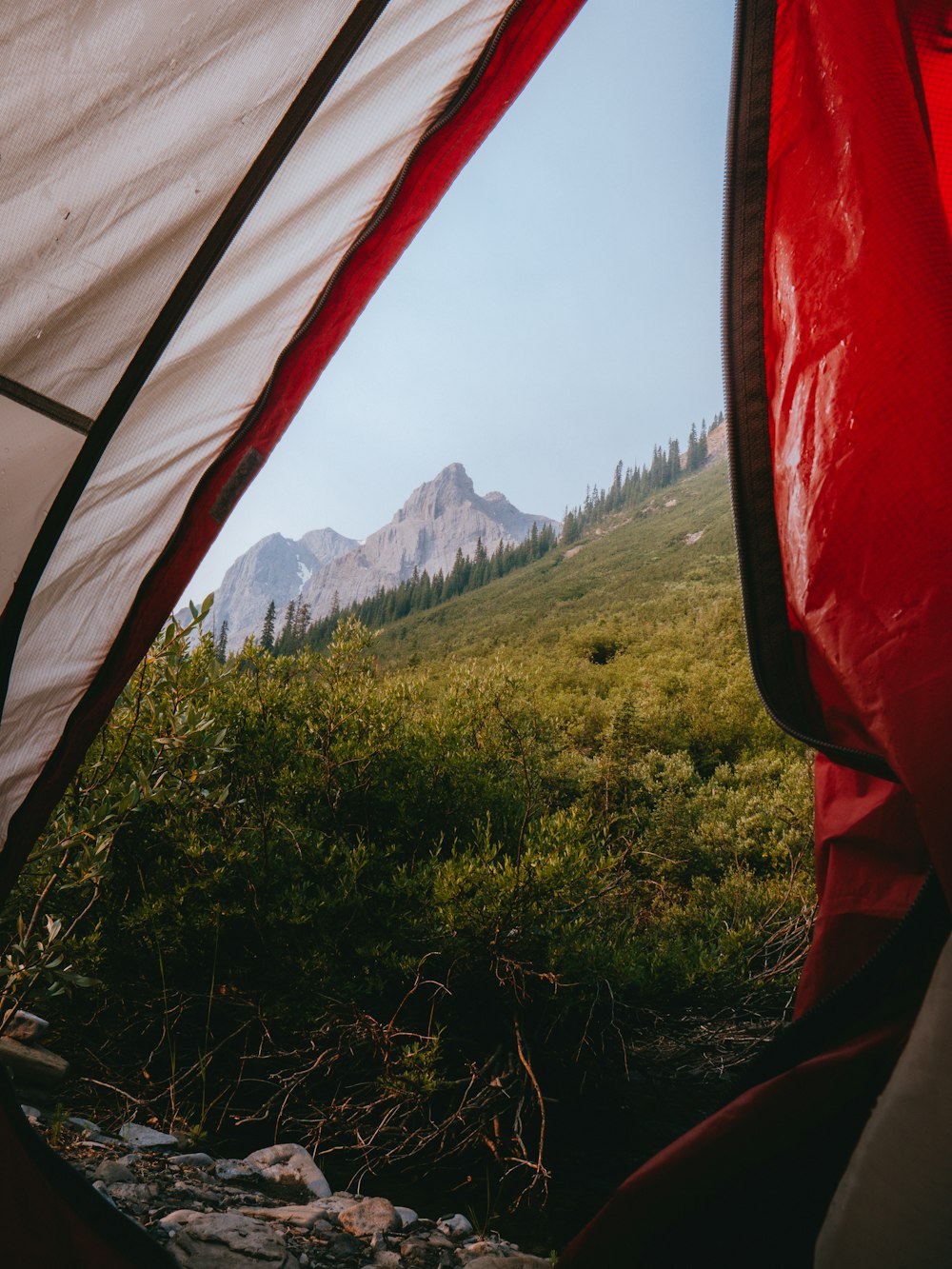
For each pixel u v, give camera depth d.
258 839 4.59
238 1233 2.31
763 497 1.49
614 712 13.42
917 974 1.13
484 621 76.81
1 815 1.84
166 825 4.23
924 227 1.32
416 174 1.75
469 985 4.38
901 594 1.21
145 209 1.57
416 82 1.69
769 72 1.47
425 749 5.46
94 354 1.63
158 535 1.84
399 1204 3.39
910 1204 0.88
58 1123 2.93
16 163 1.48
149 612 1.86
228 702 4.94
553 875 4.27
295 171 1.68
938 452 1.23
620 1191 1.18
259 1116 3.82
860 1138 0.98
